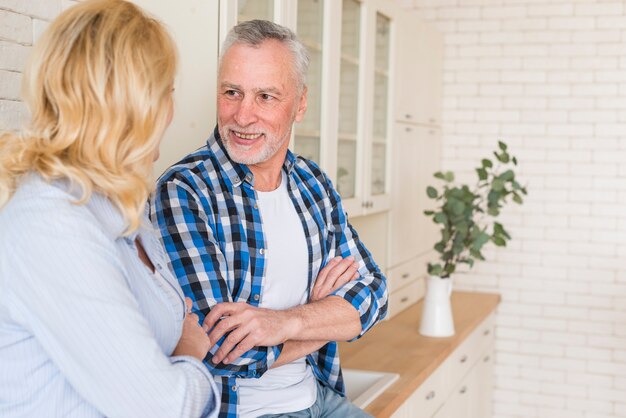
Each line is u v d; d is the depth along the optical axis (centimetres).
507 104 468
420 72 421
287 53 172
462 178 477
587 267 459
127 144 118
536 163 465
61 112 115
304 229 181
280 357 170
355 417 182
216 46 217
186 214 162
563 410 466
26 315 112
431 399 304
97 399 115
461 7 471
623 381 457
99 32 117
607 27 450
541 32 460
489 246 474
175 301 139
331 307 177
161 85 121
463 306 426
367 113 330
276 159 178
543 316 467
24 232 112
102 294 113
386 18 362
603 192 455
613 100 452
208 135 224
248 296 169
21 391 118
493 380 472
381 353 313
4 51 165
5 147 118
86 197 115
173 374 119
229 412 162
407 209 406
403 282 407
